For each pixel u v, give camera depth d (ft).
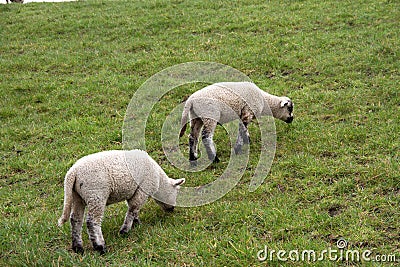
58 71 44.50
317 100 33.30
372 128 27.73
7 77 43.27
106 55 47.34
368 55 39.19
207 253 18.03
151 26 53.98
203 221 20.42
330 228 19.12
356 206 20.39
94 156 18.71
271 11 54.95
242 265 17.08
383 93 32.40
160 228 20.13
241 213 20.66
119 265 17.69
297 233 19.01
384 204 20.16
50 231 20.38
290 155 26.12
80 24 56.39
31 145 31.04
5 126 34.22
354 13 50.34
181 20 54.65
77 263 17.51
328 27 47.57
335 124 29.32
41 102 38.11
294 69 39.47
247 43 45.91
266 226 19.61
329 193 21.66
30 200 24.48
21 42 52.70
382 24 45.88
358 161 24.36
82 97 38.17
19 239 19.57
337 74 37.24
